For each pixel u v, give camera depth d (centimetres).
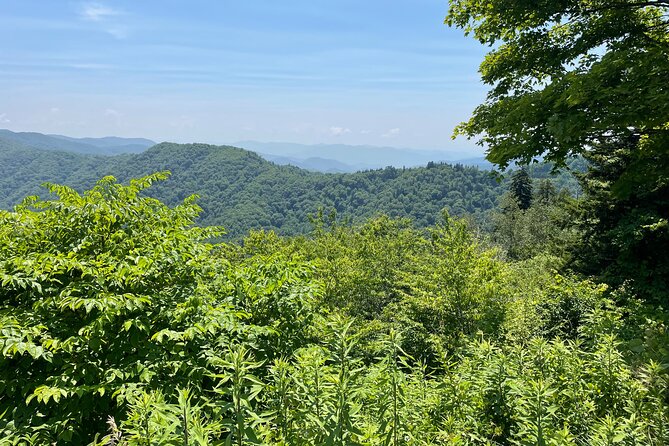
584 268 1492
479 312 1305
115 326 450
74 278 495
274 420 247
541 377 354
